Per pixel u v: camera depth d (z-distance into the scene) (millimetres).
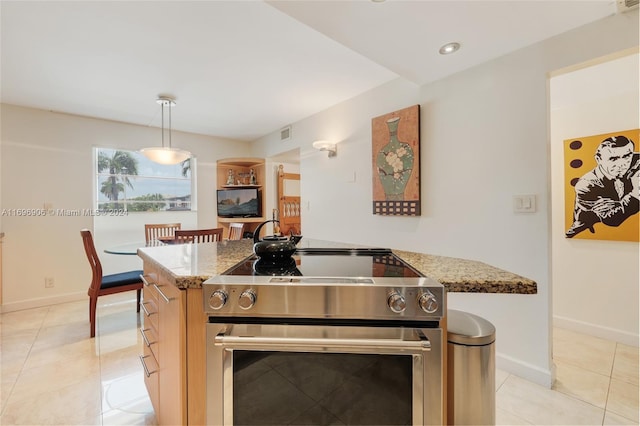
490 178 2080
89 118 3656
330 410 932
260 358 945
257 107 3410
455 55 1989
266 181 4727
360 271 1102
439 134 2373
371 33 1723
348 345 885
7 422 1528
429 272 1064
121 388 1818
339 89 2930
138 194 4129
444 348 941
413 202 2527
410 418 914
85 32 1930
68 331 2639
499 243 2041
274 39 2045
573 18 1601
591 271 2551
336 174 3363
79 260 3580
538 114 1848
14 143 3188
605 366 2047
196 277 1011
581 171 2588
